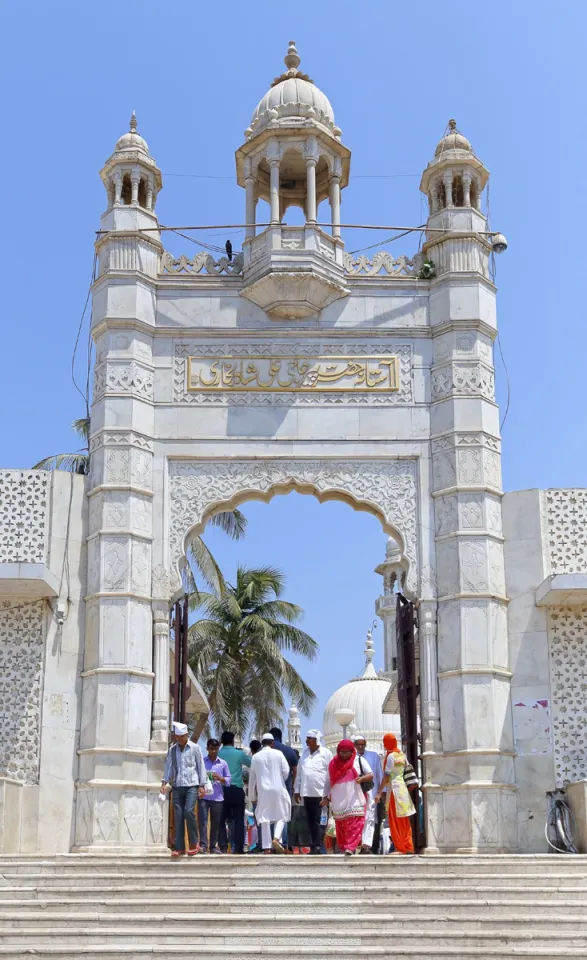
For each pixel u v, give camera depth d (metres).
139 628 15.91
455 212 17.64
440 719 15.77
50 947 10.12
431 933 10.38
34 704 15.58
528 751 15.66
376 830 15.34
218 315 17.23
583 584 15.45
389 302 17.36
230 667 31.86
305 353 17.17
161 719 15.72
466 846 15.07
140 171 17.75
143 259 17.28
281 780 13.97
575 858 12.95
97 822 14.93
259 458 16.77
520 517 16.58
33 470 16.44
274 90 18.38
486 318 17.25
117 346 16.89
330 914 10.97
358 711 38.84
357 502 16.75
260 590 33.78
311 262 16.91
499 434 16.95
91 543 16.23
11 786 14.68
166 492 16.59
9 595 15.84
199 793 13.36
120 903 11.10
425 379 17.12
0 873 12.30
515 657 16.06
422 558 16.39
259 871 12.24
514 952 9.94
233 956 10.02
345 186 18.91
